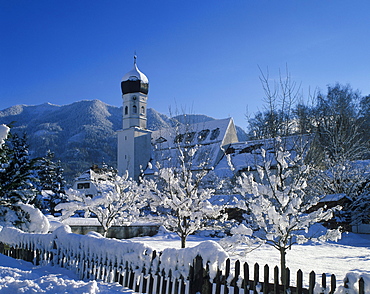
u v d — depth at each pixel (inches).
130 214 762.2
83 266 377.7
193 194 601.9
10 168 706.2
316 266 573.3
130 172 2439.7
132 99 2573.8
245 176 422.0
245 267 252.1
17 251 482.0
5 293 265.4
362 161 1392.7
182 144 733.9
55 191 2266.2
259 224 400.5
